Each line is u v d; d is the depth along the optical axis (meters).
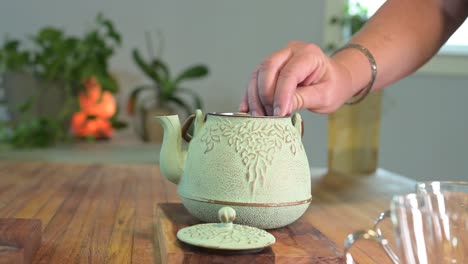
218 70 2.43
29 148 1.81
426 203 0.52
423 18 1.16
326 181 1.38
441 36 1.17
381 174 1.52
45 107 2.01
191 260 0.66
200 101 2.29
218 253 0.67
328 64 0.99
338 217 1.02
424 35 1.15
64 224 0.91
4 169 1.39
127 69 2.39
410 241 0.52
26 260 0.69
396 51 1.12
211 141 0.79
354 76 1.06
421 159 2.55
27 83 2.00
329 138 1.61
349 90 1.05
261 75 0.88
